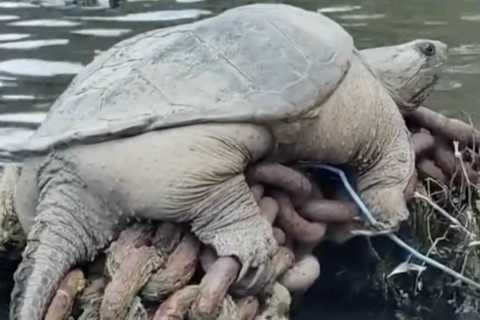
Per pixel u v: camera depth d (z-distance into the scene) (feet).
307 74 14.89
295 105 14.55
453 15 37.68
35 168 14.74
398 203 15.88
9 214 16.37
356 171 16.29
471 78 27.14
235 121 14.21
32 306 13.52
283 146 15.02
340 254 16.96
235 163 14.24
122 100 14.32
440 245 17.16
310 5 39.99
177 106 14.14
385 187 16.08
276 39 15.21
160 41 15.46
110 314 13.12
